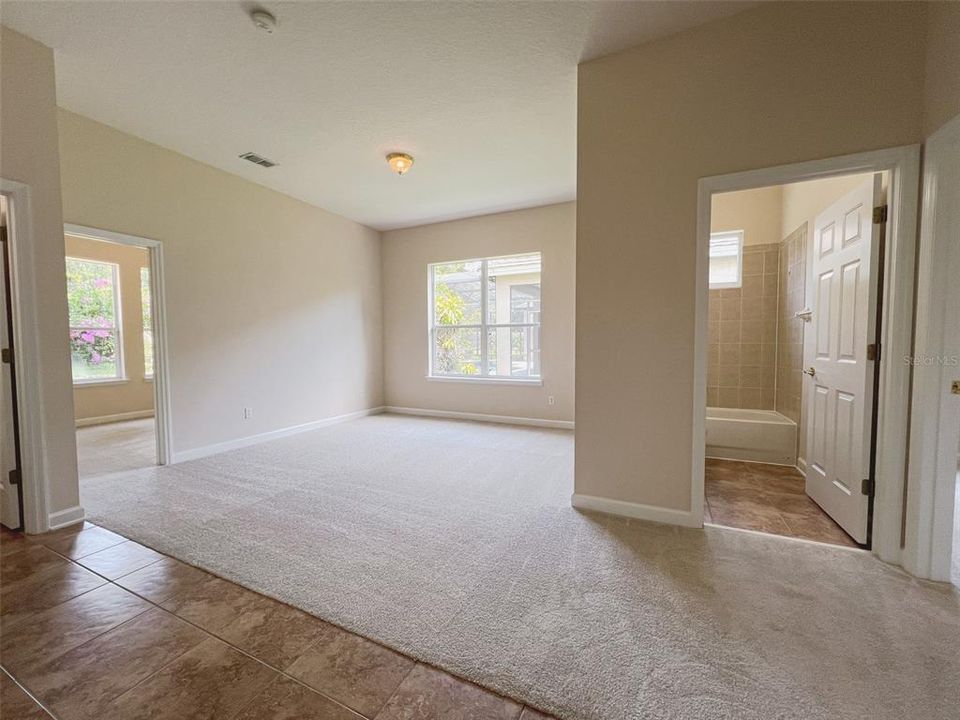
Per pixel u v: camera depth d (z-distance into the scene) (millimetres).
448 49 2340
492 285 5695
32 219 2260
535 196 4816
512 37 2240
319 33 2209
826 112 1935
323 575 1907
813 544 2131
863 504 2092
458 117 3074
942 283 1729
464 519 2486
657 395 2363
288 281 4758
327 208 5199
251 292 4336
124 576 1913
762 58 2039
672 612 1616
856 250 2180
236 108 2947
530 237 5250
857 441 2137
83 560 2049
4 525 2400
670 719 1170
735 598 1696
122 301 5887
